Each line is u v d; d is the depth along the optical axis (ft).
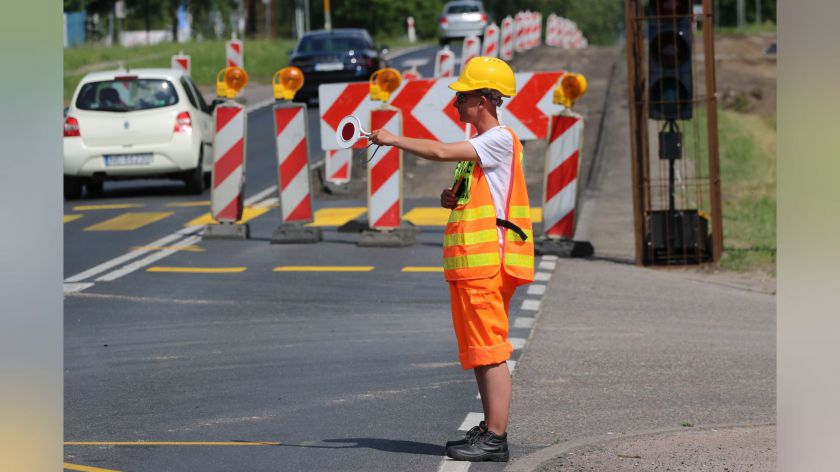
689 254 110.73
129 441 51.60
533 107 123.95
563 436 52.37
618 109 243.81
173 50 410.93
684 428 51.88
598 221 138.21
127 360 71.61
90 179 160.25
